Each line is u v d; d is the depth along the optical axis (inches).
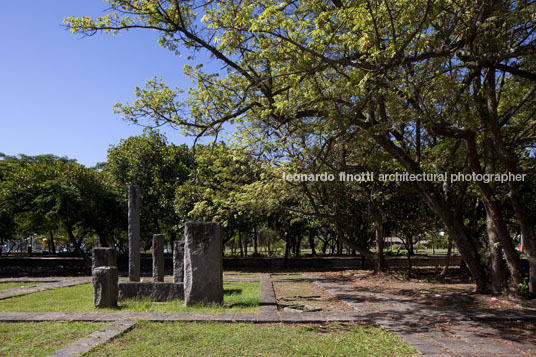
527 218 411.5
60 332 264.5
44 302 401.1
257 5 389.4
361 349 226.1
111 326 278.1
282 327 281.0
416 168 419.2
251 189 596.1
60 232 1354.6
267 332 264.2
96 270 363.3
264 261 912.9
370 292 469.7
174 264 488.7
